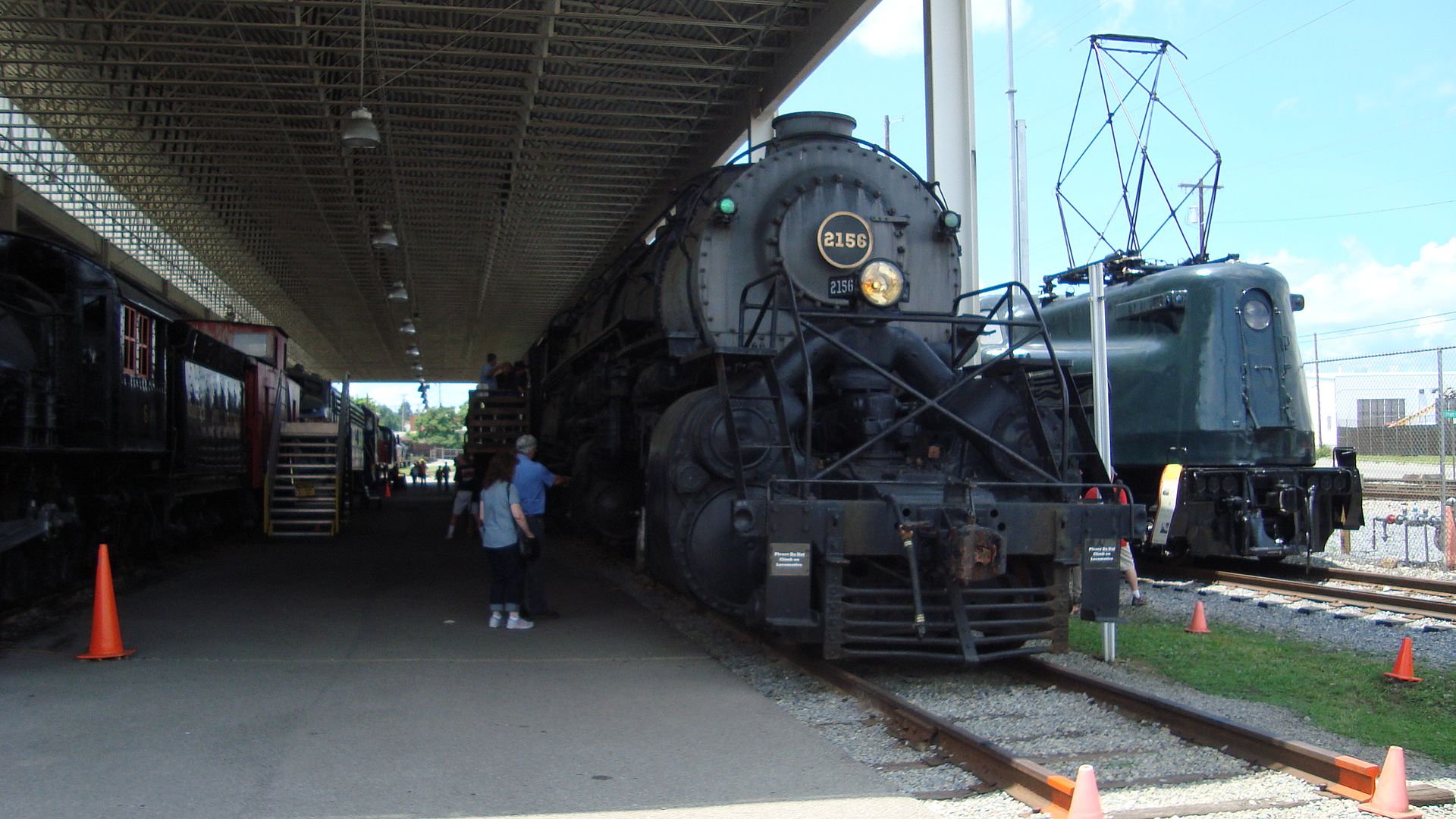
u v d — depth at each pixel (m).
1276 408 12.76
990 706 6.46
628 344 11.21
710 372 8.66
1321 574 12.78
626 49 16.77
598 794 4.81
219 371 15.30
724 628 9.05
